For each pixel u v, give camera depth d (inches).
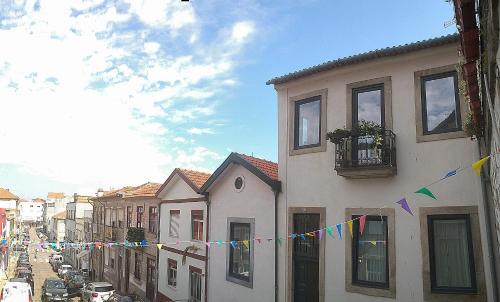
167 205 815.1
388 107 398.9
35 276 1582.2
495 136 200.2
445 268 356.8
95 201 1459.2
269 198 509.0
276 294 479.2
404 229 376.5
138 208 1014.4
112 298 820.6
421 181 371.9
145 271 919.7
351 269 407.2
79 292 1101.7
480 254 335.3
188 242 697.6
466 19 163.3
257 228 523.5
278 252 485.1
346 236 415.5
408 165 381.1
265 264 503.2
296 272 467.8
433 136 370.3
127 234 987.3
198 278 668.1
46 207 3836.1
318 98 461.1
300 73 460.8
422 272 361.4
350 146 401.4
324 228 432.1
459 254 351.9
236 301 549.3
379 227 399.2
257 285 512.1
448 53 369.4
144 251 928.9
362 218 346.9
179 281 726.5
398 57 392.5
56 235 2751.0
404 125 387.9
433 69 376.8
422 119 378.6
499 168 195.6
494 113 184.7
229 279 567.8
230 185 588.4
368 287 392.5
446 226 361.1
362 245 407.8
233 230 577.6
